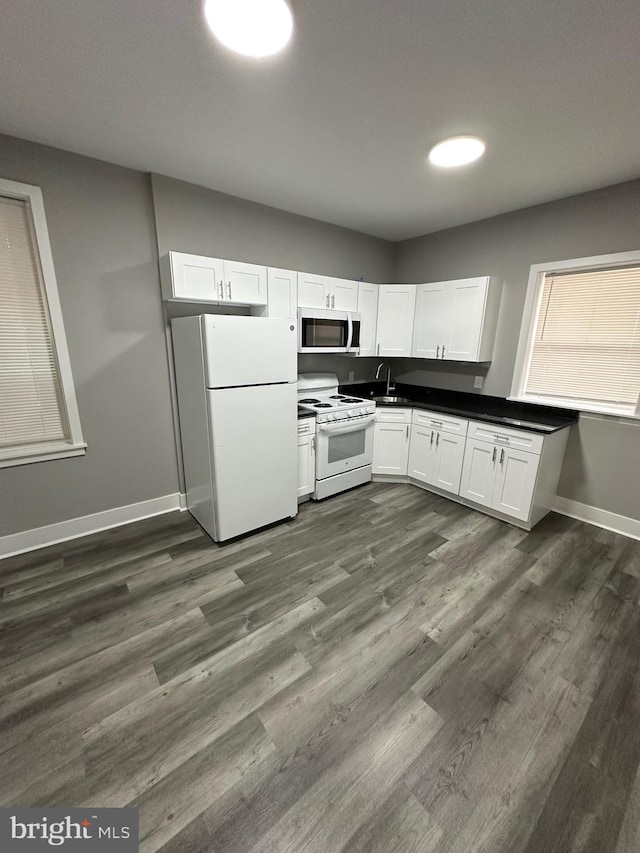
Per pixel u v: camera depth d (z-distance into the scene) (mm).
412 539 2717
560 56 1401
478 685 1580
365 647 1763
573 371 3002
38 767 1258
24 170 2123
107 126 1946
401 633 1850
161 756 1292
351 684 1575
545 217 2965
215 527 2559
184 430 2865
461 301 3375
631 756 1313
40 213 2199
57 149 2201
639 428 2676
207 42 1356
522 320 3201
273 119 1872
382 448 3699
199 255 2740
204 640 1792
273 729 1387
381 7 1198
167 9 1217
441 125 1900
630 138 1972
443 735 1376
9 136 2055
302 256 3426
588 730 1403
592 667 1673
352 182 2625
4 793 1185
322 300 3285
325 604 2045
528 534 2797
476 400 3664
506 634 1852
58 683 1562
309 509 3191
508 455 2854
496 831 1107
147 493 2965
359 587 2186
